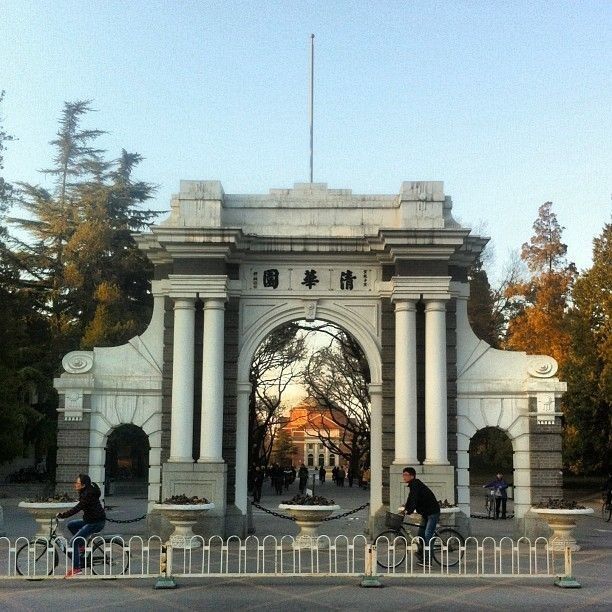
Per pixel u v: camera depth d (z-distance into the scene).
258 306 21.42
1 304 37.69
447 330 21.30
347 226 21.66
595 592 13.42
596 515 31.14
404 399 20.36
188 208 20.88
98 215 49.75
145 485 43.41
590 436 36.38
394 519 15.95
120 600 12.69
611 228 38.28
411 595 13.11
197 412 20.73
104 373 21.31
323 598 12.87
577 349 37.75
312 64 24.19
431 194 21.06
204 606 12.27
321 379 49.34
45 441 40.62
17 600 12.66
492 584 14.05
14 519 27.06
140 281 50.28
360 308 21.42
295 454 89.88
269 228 21.64
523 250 54.25
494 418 21.20
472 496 42.19
